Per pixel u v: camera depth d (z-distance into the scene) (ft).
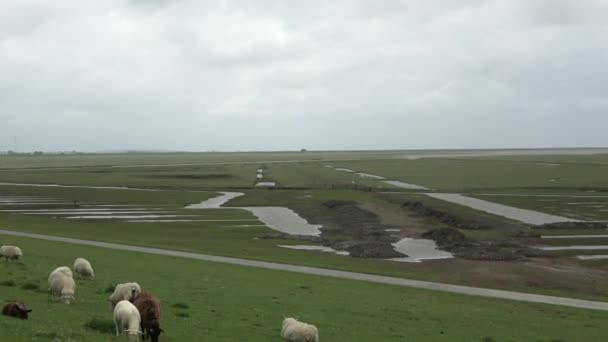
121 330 68.18
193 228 279.69
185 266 160.86
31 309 78.18
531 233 264.11
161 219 313.53
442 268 187.11
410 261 200.54
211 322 87.45
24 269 127.65
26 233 243.40
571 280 171.42
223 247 219.41
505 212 335.67
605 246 231.71
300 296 122.01
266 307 105.60
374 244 230.27
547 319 115.34
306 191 452.76
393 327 96.58
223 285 129.18
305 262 189.26
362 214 327.67
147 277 132.26
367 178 612.70
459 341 89.30
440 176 634.43
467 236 259.80
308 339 77.25
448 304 126.52
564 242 241.76
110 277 127.13
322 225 297.74
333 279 157.28
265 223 302.25
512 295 147.95
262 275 153.99
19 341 58.90
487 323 106.52
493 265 192.95
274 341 78.64
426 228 284.41
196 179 605.73
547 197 407.03
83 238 231.09
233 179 604.49
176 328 79.77
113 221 303.68
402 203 372.58
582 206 359.46
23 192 459.32
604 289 160.86
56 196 435.94
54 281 95.25
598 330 106.63
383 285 153.28
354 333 88.99
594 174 617.21
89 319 76.54
